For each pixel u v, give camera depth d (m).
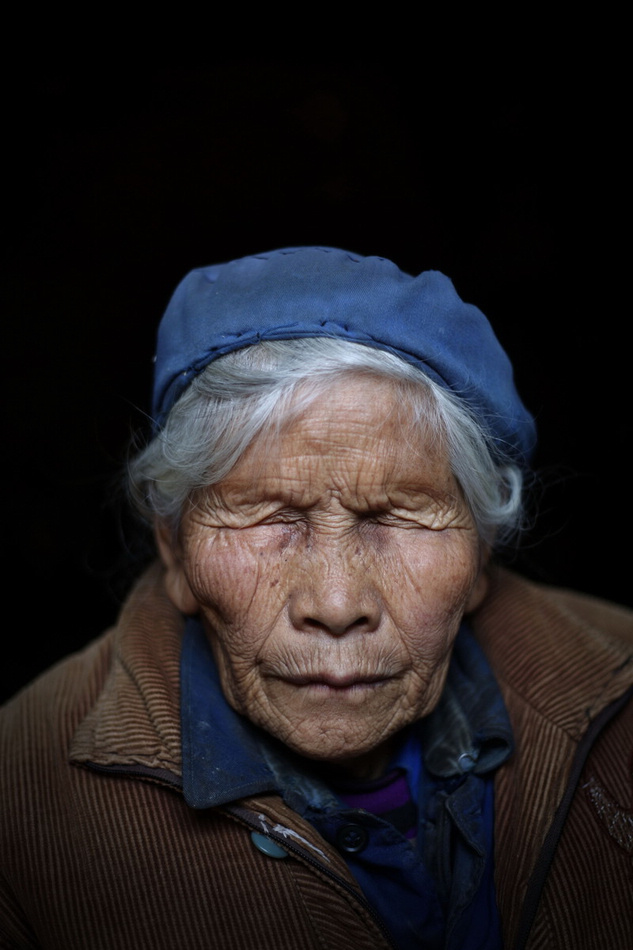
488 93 2.83
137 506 1.07
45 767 1.00
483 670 1.07
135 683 1.01
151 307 2.95
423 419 0.88
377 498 0.87
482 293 2.86
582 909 0.94
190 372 0.92
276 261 0.93
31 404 2.85
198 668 1.02
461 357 0.92
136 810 0.94
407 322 0.88
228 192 2.95
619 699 1.00
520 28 2.75
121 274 2.93
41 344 2.88
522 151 2.82
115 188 2.92
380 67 2.90
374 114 2.92
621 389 2.74
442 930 0.93
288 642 0.89
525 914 0.91
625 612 1.36
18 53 2.78
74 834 0.94
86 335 2.91
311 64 2.93
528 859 0.93
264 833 0.90
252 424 0.86
